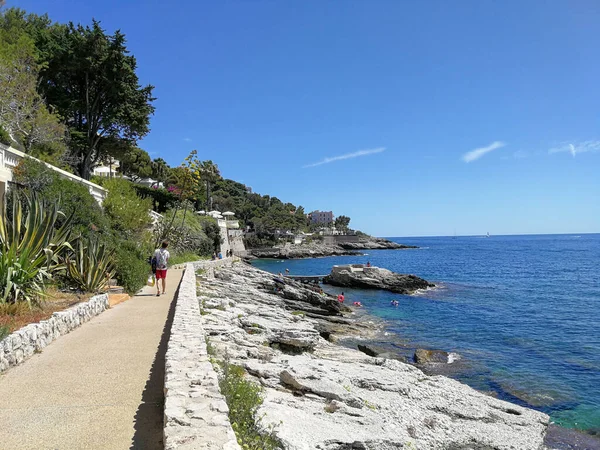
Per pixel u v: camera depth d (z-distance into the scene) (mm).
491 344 22312
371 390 10906
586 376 17078
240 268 42844
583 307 35188
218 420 4465
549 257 112000
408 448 8031
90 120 38000
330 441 6730
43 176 16906
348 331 24094
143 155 89000
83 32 37469
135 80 40250
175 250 38156
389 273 49500
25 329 7910
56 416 5270
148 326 10695
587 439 11539
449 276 63969
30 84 24422
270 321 17953
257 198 172750
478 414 11188
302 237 146375
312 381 9570
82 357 7883
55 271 13359
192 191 40344
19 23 36125
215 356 9133
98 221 18469
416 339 23016
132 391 6164
